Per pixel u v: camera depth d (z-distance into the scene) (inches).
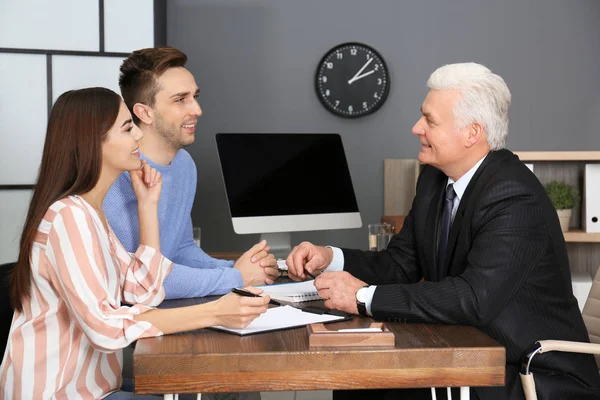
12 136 122.1
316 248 82.9
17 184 122.5
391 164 153.4
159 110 81.9
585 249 137.8
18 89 122.0
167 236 86.7
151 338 57.6
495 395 66.1
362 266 84.5
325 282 68.4
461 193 76.1
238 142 117.3
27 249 59.9
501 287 65.9
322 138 123.9
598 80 154.9
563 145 156.0
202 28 150.0
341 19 152.3
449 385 54.7
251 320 58.6
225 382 53.0
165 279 74.5
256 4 150.6
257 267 83.6
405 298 65.1
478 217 69.9
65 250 57.7
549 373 68.7
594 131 155.6
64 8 122.9
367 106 152.3
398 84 153.9
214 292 77.9
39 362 60.3
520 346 68.4
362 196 154.9
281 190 118.4
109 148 62.6
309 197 120.5
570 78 155.1
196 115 83.5
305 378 53.6
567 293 72.8
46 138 62.5
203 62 150.3
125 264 70.3
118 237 77.6
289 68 151.9
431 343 56.3
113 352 63.5
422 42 153.6
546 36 154.5
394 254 86.4
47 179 61.4
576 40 154.8
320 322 63.0
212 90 150.9
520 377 66.5
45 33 122.5
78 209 59.0
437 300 64.3
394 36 153.3
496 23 154.0
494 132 73.9
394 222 130.7
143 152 83.2
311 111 152.7
